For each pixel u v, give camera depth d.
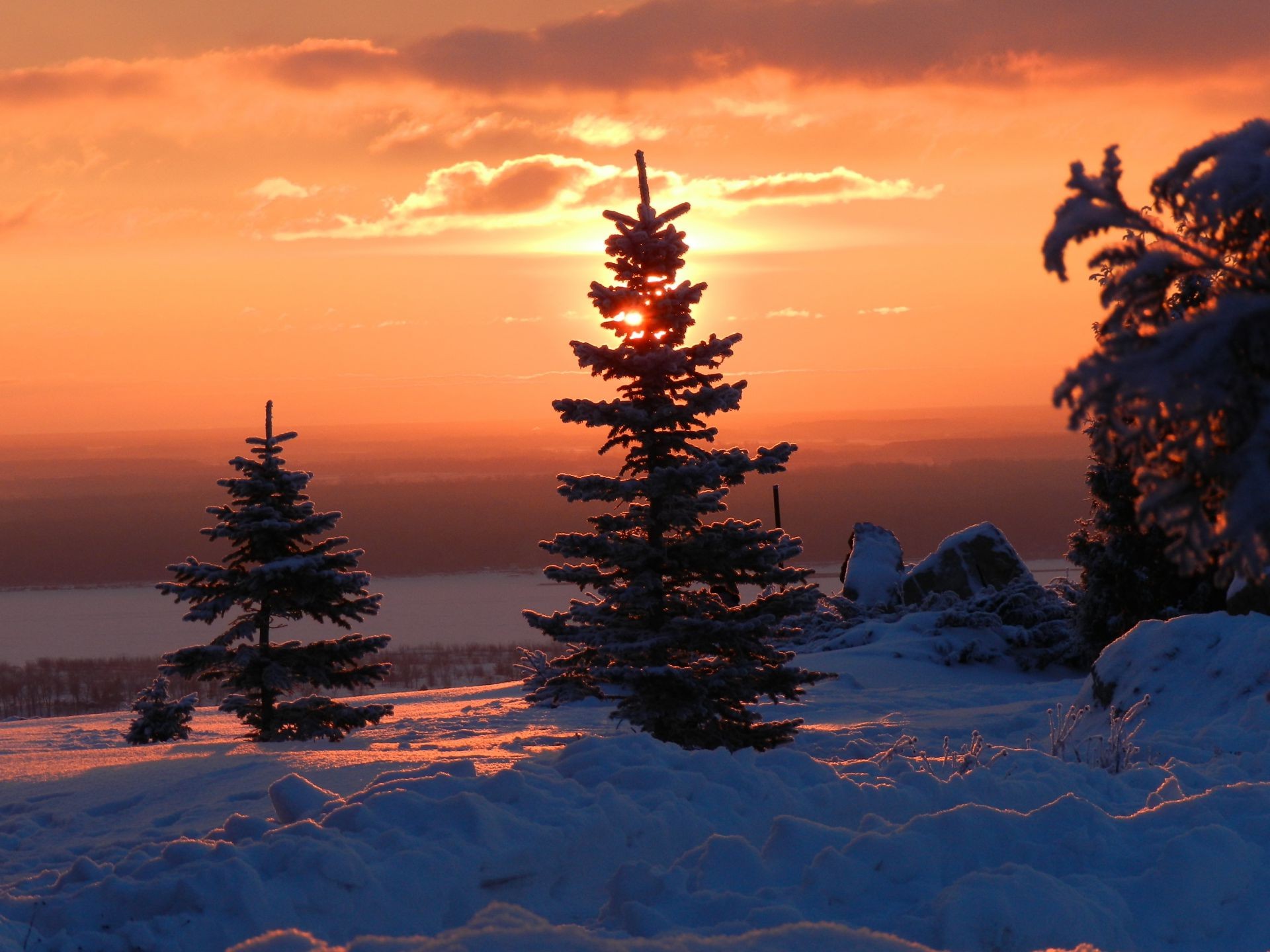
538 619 15.11
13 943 6.21
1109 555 30.64
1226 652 15.09
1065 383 2.75
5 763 16.05
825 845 7.14
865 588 41.16
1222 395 2.59
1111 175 2.96
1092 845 7.13
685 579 15.34
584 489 14.52
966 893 6.20
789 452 14.86
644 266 14.70
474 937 4.12
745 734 14.92
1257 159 2.73
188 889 6.38
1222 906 6.47
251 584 20.36
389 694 33.50
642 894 6.71
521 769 9.11
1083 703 16.58
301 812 8.22
